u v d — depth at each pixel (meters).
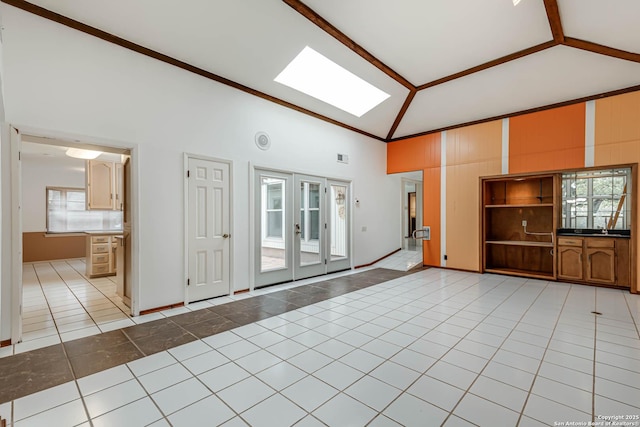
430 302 4.02
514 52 4.32
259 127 4.70
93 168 6.29
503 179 5.75
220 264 4.25
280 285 4.97
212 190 4.14
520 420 1.71
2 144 2.66
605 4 3.32
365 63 4.60
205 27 3.44
